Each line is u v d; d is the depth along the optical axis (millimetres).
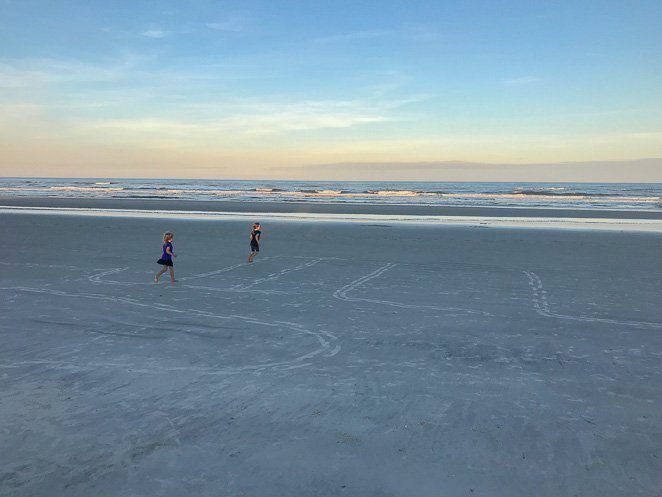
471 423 5887
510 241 23594
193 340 9000
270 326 9906
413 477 4793
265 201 61906
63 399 6477
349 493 4535
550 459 5125
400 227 30109
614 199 70250
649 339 9133
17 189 98125
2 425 5773
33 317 10406
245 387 6910
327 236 25469
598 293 12961
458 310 11219
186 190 99312
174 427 5758
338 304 11719
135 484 4668
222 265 17094
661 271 16062
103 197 69375
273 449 5289
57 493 4531
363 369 7621
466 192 98500
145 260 17922
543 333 9516
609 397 6617
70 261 17531
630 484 4711
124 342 8844
